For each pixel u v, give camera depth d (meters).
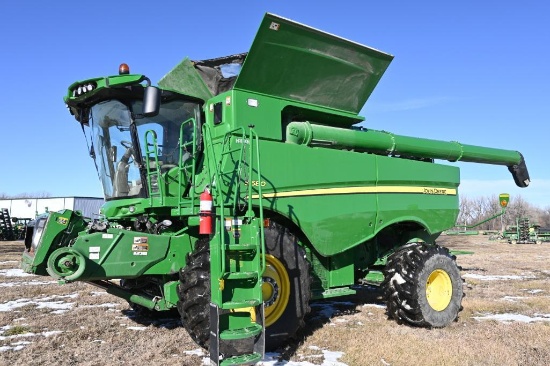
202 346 4.66
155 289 5.85
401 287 6.11
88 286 9.70
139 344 5.33
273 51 5.35
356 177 6.12
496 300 8.12
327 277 6.15
